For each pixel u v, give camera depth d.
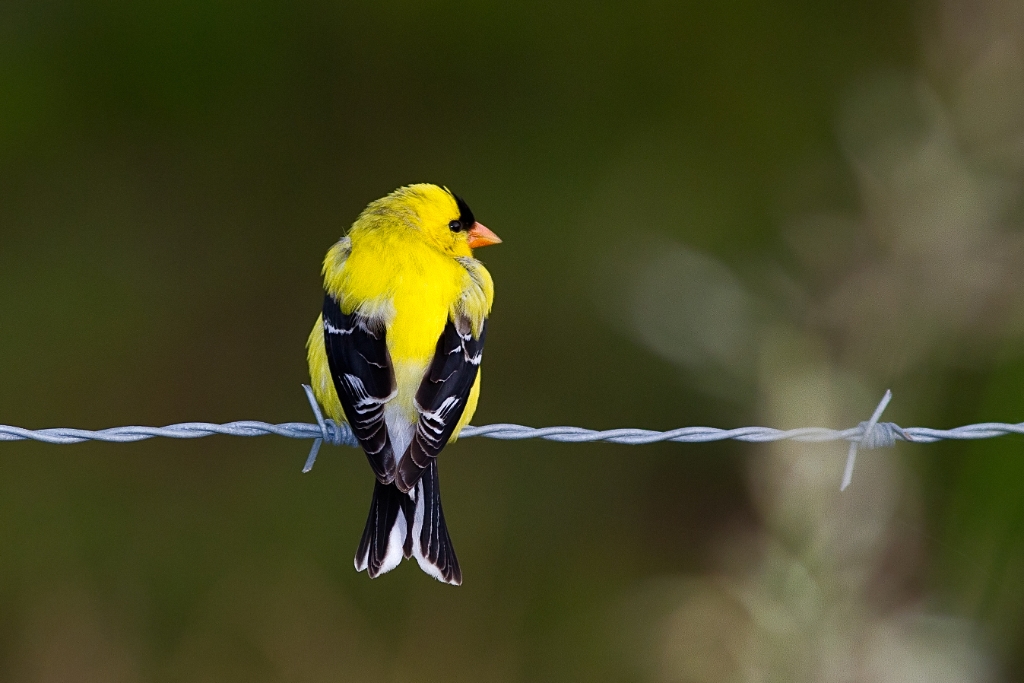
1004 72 10.02
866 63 15.80
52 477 13.36
